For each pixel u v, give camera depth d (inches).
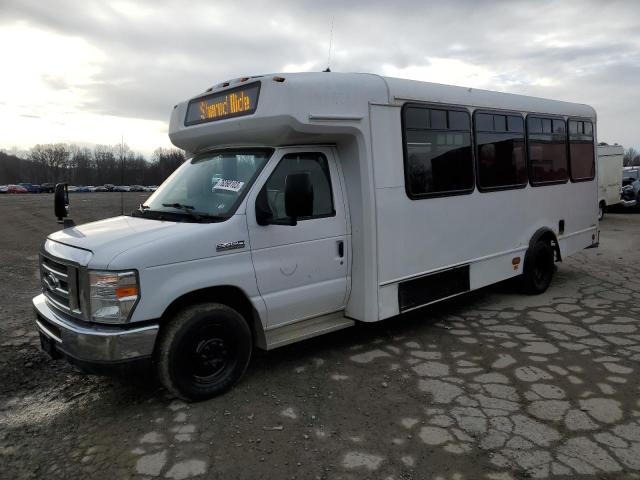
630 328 233.3
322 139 191.9
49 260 171.3
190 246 158.2
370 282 200.8
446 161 231.1
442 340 221.6
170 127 228.1
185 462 133.9
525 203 282.7
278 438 144.6
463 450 136.8
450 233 234.5
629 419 151.5
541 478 124.3
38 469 132.5
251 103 181.3
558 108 309.3
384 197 202.5
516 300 285.6
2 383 184.4
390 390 173.5
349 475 127.5
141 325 150.7
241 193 174.2
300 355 205.6
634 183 853.2
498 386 175.2
